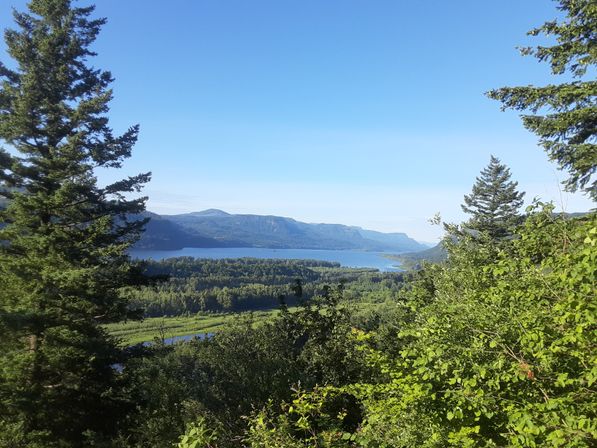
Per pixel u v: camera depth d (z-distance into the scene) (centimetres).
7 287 1152
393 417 416
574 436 252
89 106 1416
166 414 1498
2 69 1393
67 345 1170
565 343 294
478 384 325
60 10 1484
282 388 1221
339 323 1385
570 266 307
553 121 947
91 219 1500
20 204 1249
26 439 1073
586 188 1027
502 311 345
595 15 866
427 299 888
